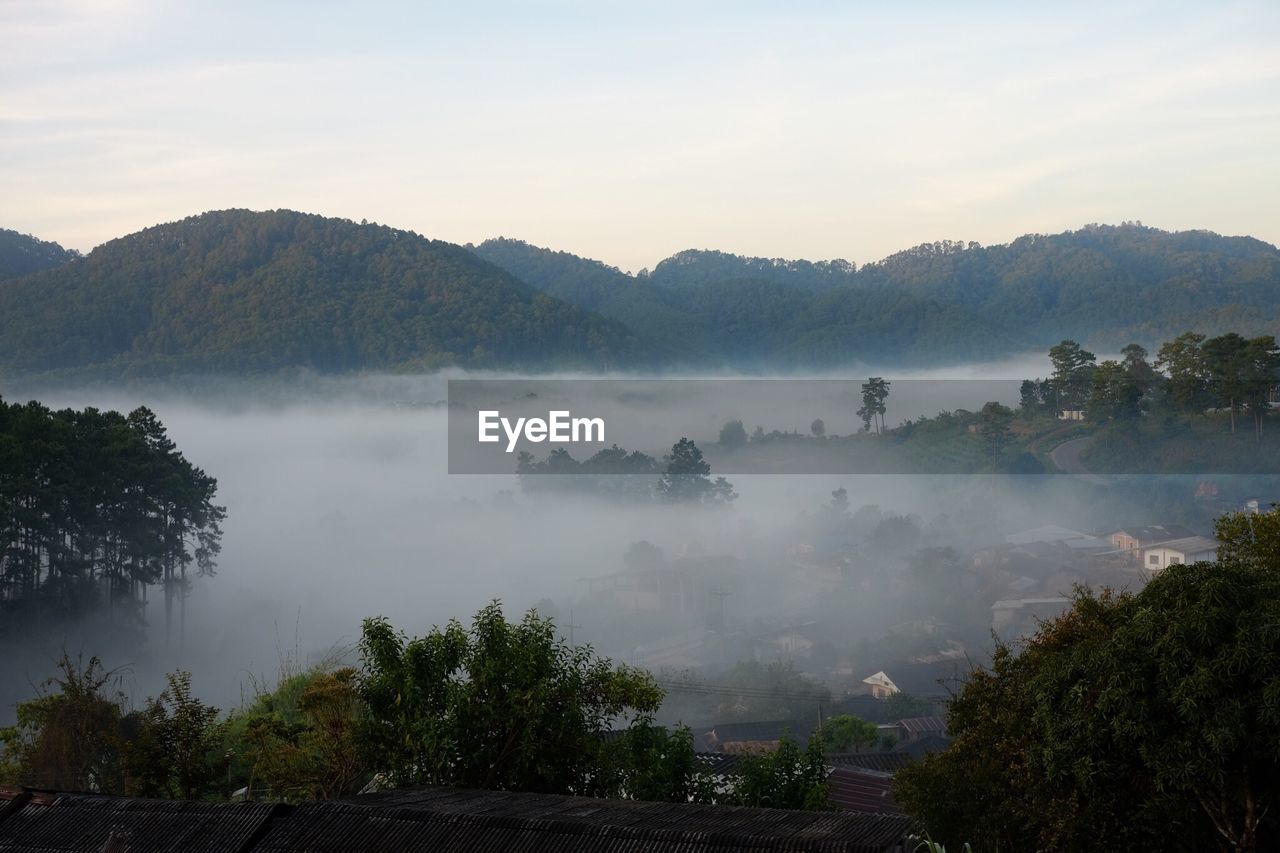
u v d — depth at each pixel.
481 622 14.05
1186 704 10.98
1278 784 11.37
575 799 11.30
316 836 10.25
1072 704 11.98
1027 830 13.30
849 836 9.65
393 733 13.80
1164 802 11.58
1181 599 11.62
